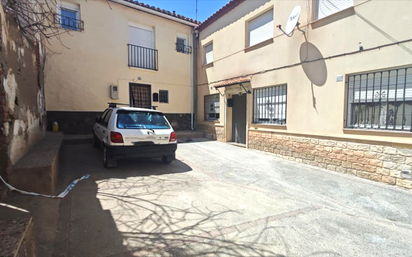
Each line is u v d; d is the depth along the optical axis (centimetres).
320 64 609
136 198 391
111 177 497
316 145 624
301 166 632
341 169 569
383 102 502
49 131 830
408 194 434
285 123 727
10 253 144
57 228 287
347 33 548
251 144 849
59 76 867
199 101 1206
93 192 409
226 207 372
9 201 312
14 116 370
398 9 462
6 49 343
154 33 1096
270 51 763
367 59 513
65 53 874
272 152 762
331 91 586
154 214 337
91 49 927
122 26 996
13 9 377
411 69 459
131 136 526
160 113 623
